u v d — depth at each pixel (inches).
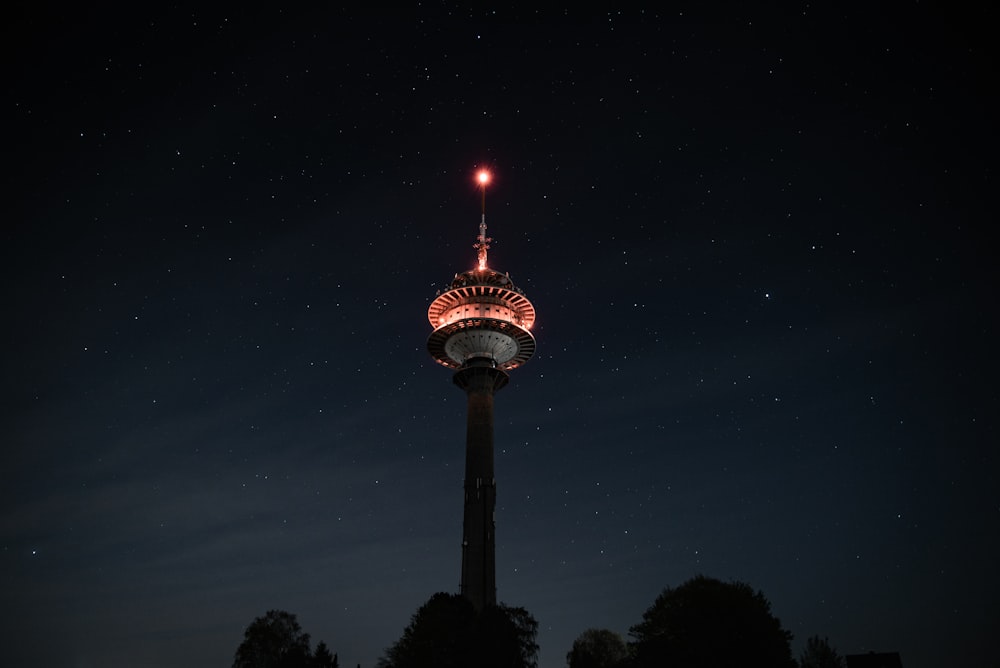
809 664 3221.0
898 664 3454.7
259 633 3833.7
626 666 3110.2
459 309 4394.7
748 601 2763.3
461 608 3068.4
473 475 3860.7
